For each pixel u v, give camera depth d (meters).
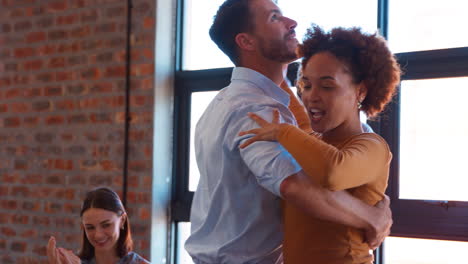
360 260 1.34
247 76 1.56
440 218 2.52
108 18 3.20
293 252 1.38
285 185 1.28
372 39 1.37
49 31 3.39
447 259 2.53
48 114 3.37
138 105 3.11
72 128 3.29
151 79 3.07
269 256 1.50
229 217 1.49
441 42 2.55
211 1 3.15
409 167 2.61
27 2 3.47
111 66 3.18
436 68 2.54
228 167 1.45
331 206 1.28
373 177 1.30
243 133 1.36
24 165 3.44
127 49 3.13
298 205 1.28
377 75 1.36
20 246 3.43
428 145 2.57
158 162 3.10
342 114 1.34
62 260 2.09
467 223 2.45
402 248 2.63
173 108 3.21
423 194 2.58
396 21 2.66
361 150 1.27
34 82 3.42
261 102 1.45
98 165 3.20
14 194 3.47
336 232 1.33
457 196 2.50
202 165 1.58
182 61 3.23
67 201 3.29
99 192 2.29
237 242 1.48
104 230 2.22
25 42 3.46
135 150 3.10
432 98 2.56
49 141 3.36
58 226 3.31
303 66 1.40
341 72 1.32
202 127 1.59
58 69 3.35
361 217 1.31
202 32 3.18
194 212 1.62
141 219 3.07
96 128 3.21
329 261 1.33
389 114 2.63
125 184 3.12
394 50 2.67
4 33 3.51
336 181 1.20
